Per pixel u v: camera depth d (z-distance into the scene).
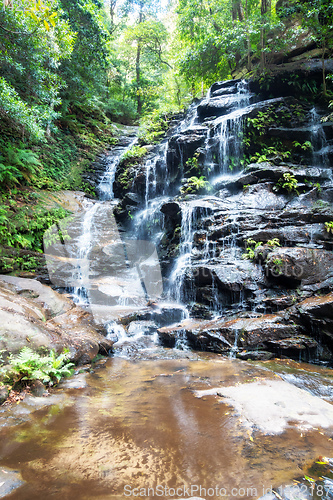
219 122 10.10
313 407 2.83
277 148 9.34
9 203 9.41
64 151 14.48
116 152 16.83
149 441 2.28
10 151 10.27
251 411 2.75
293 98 9.91
